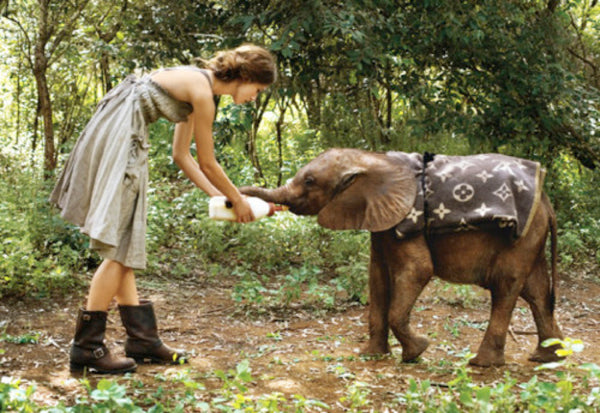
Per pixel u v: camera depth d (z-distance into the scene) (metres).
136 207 3.85
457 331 5.34
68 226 6.22
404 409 3.52
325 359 4.47
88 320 3.88
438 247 4.36
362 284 6.05
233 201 4.05
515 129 8.99
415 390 3.20
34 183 6.84
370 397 3.71
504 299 4.38
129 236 3.85
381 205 4.26
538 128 9.38
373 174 4.32
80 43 9.17
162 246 7.16
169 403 3.38
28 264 5.50
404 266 4.30
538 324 4.62
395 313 4.32
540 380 4.10
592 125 9.05
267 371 4.17
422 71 8.91
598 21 10.92
